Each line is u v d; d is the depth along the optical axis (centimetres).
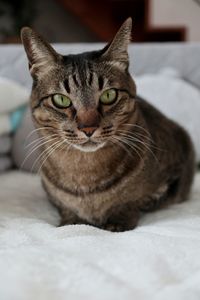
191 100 72
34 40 43
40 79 44
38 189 60
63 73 42
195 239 36
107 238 37
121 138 44
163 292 26
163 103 70
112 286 27
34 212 50
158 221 44
